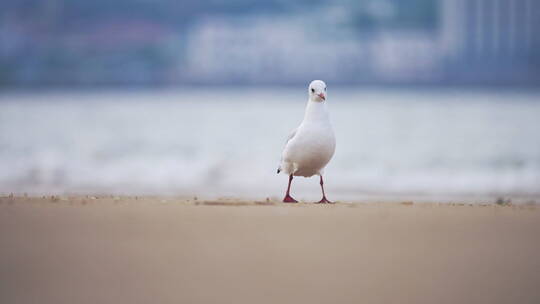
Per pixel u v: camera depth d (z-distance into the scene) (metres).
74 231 7.86
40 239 7.46
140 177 20.02
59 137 33.38
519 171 21.31
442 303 5.81
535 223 8.65
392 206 10.27
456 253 7.15
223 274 6.38
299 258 6.91
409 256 7.02
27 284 6.06
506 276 6.43
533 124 40.41
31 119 45.06
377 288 6.09
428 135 34.59
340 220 8.78
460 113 48.59
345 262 6.83
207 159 23.58
